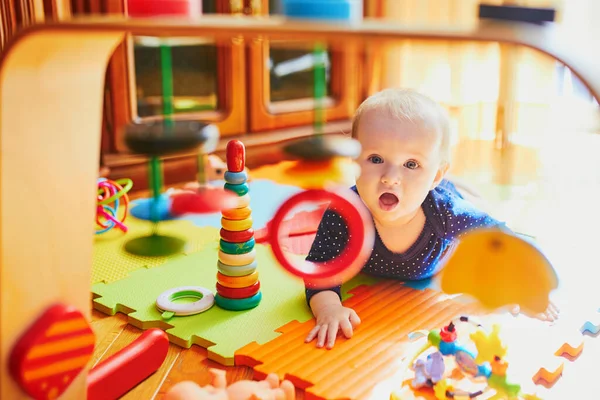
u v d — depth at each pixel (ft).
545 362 2.88
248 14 6.42
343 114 7.86
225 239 3.44
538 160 7.09
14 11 4.32
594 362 2.99
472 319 2.84
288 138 6.95
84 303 2.44
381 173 3.33
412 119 3.30
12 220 2.08
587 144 7.79
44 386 2.22
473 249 2.89
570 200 5.60
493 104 8.38
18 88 2.03
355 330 3.20
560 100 8.64
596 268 4.05
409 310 3.43
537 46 1.98
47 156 2.19
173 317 3.36
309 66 7.43
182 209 2.65
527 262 2.82
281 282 3.84
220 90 6.64
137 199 5.49
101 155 5.59
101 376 2.64
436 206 3.57
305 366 2.86
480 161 7.04
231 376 2.89
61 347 2.25
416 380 2.70
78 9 4.98
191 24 1.90
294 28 1.90
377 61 8.05
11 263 2.10
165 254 4.21
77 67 2.22
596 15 7.27
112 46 2.29
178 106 6.29
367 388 2.69
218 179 5.95
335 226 3.51
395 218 3.45
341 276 3.19
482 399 2.56
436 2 7.90
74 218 2.34
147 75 5.98
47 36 1.94
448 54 8.42
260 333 3.19
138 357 2.81
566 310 3.44
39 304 2.21
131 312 3.45
